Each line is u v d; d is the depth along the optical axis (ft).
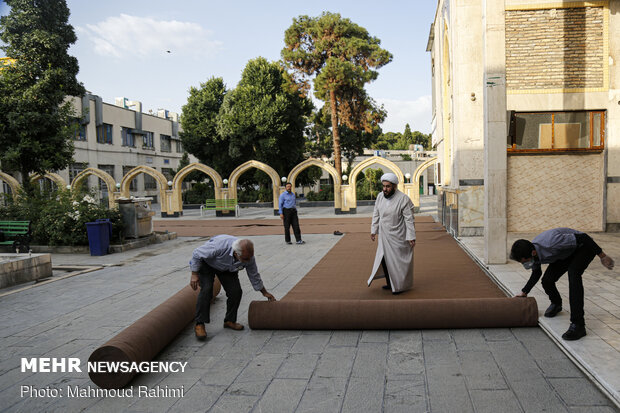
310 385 10.59
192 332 14.74
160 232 43.19
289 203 34.94
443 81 45.01
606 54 30.81
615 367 10.20
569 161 32.53
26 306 18.97
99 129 101.19
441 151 48.03
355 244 33.47
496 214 21.84
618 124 31.27
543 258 12.53
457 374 10.82
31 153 51.93
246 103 96.27
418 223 47.32
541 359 11.44
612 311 14.24
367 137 117.08
